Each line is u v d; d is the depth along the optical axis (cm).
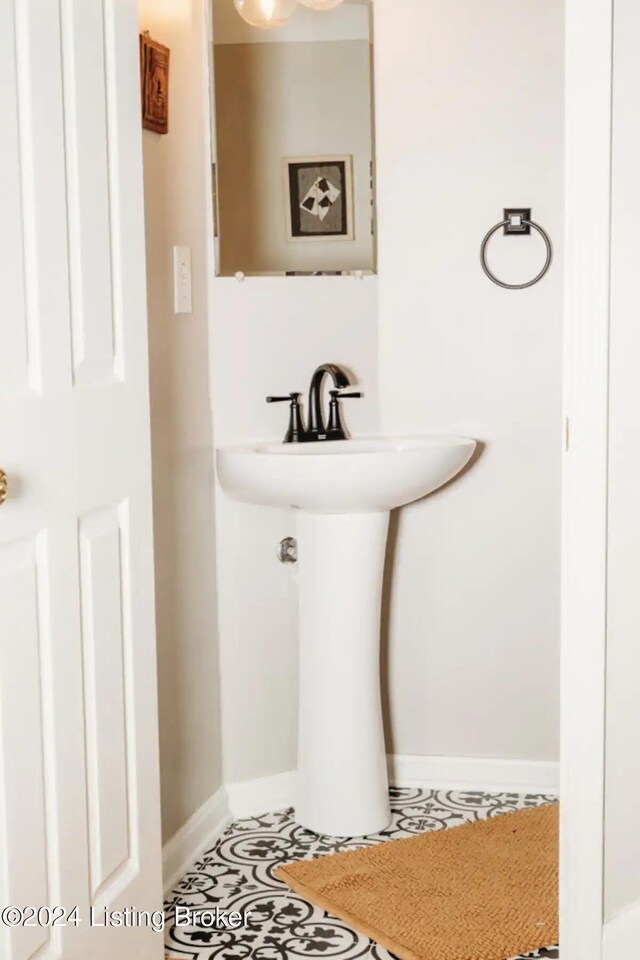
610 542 196
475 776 302
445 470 263
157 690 228
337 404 285
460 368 293
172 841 253
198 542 273
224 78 277
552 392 292
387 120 288
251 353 283
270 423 286
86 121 183
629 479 195
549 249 288
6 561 162
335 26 283
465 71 286
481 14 285
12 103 162
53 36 172
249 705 288
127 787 202
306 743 276
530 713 301
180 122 261
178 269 260
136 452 202
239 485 262
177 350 261
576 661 198
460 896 241
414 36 286
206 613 278
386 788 277
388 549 299
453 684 302
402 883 247
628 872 202
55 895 177
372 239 289
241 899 243
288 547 288
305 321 287
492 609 299
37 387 170
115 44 193
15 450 163
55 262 173
